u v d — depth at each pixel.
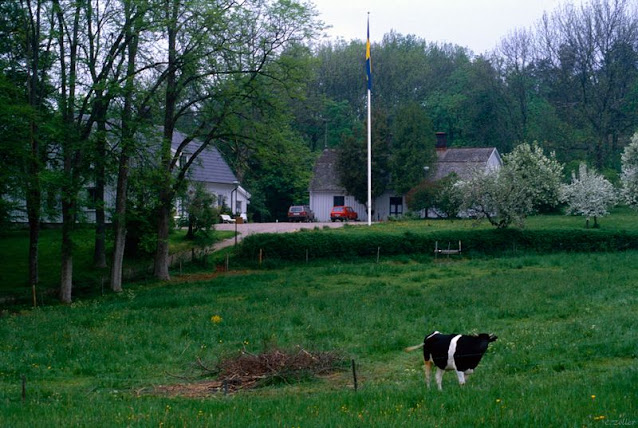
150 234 38.78
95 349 18.56
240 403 12.14
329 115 91.06
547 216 62.38
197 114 35.69
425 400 11.31
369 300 25.81
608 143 76.69
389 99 97.38
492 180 45.34
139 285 34.22
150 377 15.87
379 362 16.53
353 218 74.44
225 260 41.09
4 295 29.95
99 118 30.48
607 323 18.55
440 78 104.62
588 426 9.09
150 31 30.81
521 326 19.52
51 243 42.94
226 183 65.94
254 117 35.47
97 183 34.53
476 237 44.06
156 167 32.03
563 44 79.31
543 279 30.45
